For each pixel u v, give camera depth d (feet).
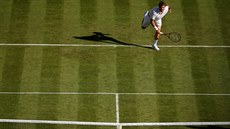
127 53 125.39
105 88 118.11
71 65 122.42
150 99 116.57
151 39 128.77
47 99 115.85
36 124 111.45
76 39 127.85
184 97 117.19
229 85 119.75
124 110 114.42
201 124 112.47
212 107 115.65
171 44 127.54
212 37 129.59
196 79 120.67
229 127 112.06
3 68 121.29
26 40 127.24
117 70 121.70
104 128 111.34
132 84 119.03
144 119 112.98
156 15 121.29
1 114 112.88
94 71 121.39
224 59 124.98
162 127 111.75
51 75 120.26
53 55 124.36
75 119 112.57
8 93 116.57
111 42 127.54
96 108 114.62
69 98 116.16
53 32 129.18
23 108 114.21
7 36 127.85
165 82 119.75
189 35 129.80
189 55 125.49
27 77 119.75
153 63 123.44
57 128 111.04
